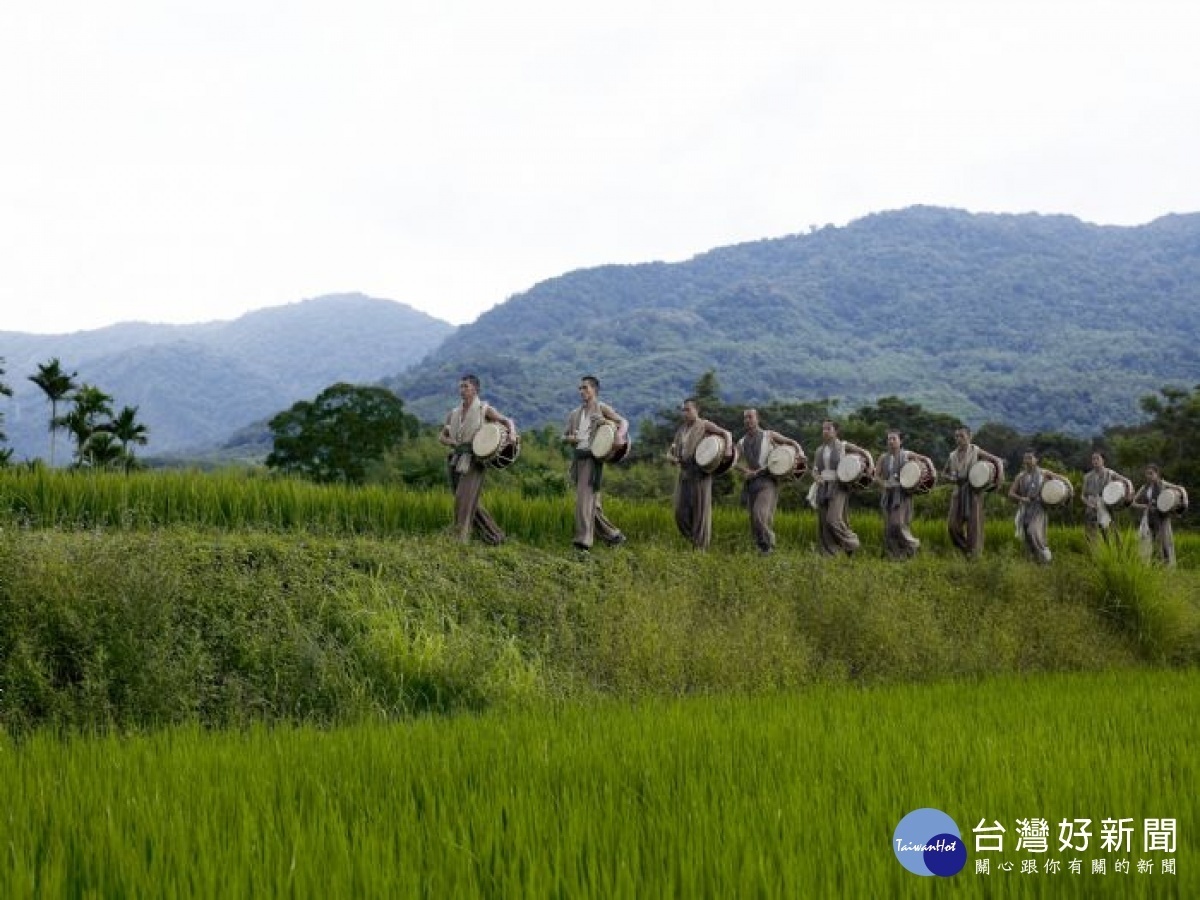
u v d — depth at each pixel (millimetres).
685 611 14086
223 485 15344
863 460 20359
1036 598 17984
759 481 18562
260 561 12156
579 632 13367
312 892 4082
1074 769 6391
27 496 13812
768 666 13234
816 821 5082
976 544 22609
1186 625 17734
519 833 4777
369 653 11219
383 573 12953
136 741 7148
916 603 16375
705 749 7062
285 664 10742
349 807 5398
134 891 4082
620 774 6234
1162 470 58500
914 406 67812
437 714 10656
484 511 15695
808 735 7566
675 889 4207
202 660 10258
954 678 13820
